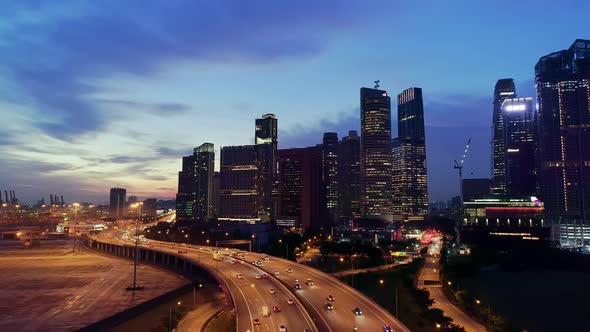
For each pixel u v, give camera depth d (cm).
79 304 17838
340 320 10862
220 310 15475
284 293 14162
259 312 11819
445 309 17538
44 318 15688
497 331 14788
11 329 14350
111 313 16400
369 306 12275
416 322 14012
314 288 14738
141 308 17138
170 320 14012
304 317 11288
